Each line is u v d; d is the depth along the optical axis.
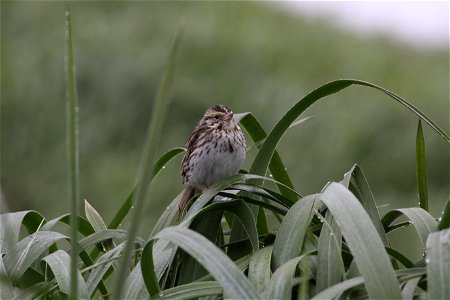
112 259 4.12
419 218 3.85
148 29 19.05
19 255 4.37
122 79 18.12
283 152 14.83
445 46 18.36
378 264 3.20
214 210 4.30
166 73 2.70
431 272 3.13
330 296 3.23
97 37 18.95
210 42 18.05
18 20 20.69
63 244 10.82
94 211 5.22
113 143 17.53
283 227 3.86
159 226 5.00
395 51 17.98
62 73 19.61
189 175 6.93
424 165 4.52
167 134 16.58
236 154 6.81
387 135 14.73
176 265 4.26
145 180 2.71
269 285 3.36
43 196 17.56
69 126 2.89
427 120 4.24
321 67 17.41
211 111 7.00
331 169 14.50
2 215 4.40
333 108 15.15
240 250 4.36
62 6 20.66
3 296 4.10
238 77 17.33
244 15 19.27
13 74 19.52
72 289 2.95
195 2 19.89
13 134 18.64
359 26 19.17
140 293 3.86
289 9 19.75
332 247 3.63
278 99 16.56
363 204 4.34
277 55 17.72
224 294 3.43
